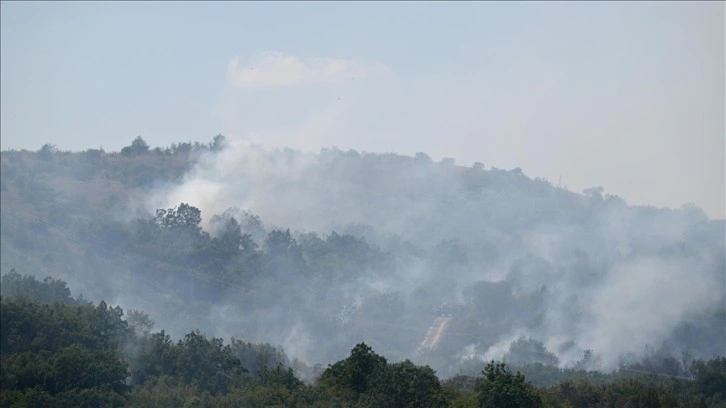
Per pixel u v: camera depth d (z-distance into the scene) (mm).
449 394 109062
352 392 112250
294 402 109875
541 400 105375
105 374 116688
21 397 108750
